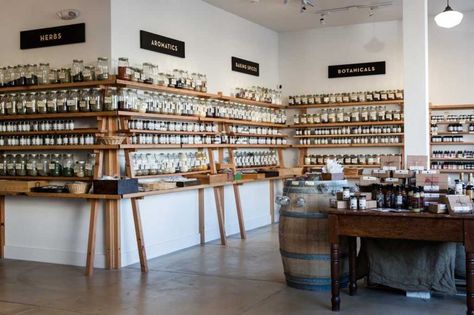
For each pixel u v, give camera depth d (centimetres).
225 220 803
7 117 624
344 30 970
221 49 823
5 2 654
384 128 916
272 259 627
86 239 600
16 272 570
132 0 627
